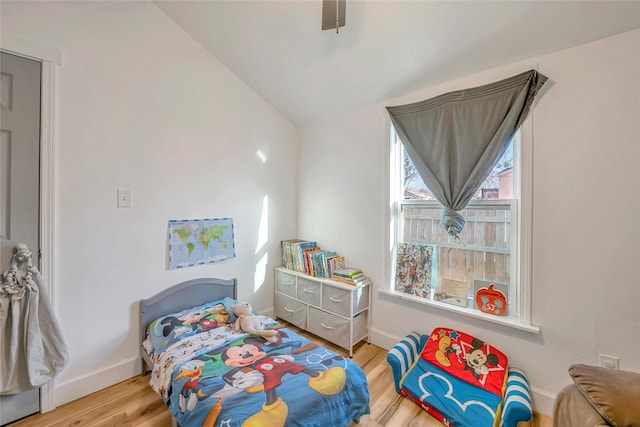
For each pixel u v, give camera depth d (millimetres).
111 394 1793
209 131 2357
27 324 1538
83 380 1768
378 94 2289
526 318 1694
